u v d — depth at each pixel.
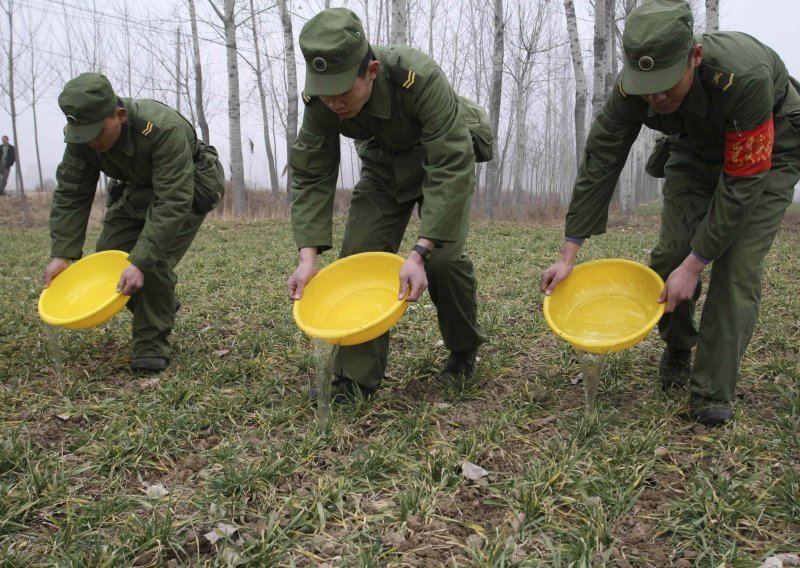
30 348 4.43
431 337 4.46
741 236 2.86
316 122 2.97
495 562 2.03
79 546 2.18
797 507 2.27
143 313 3.91
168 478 2.69
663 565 2.07
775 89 2.74
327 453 2.79
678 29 2.43
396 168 3.10
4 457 2.69
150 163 3.74
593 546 2.12
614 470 2.58
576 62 16.25
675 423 3.01
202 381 3.69
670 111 2.71
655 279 3.02
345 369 3.26
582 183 3.10
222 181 4.28
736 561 2.03
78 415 3.25
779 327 4.54
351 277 3.13
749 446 2.74
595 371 3.04
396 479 2.59
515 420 3.08
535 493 2.39
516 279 6.72
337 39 2.55
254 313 5.44
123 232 4.10
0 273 8.12
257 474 2.57
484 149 3.16
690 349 3.41
